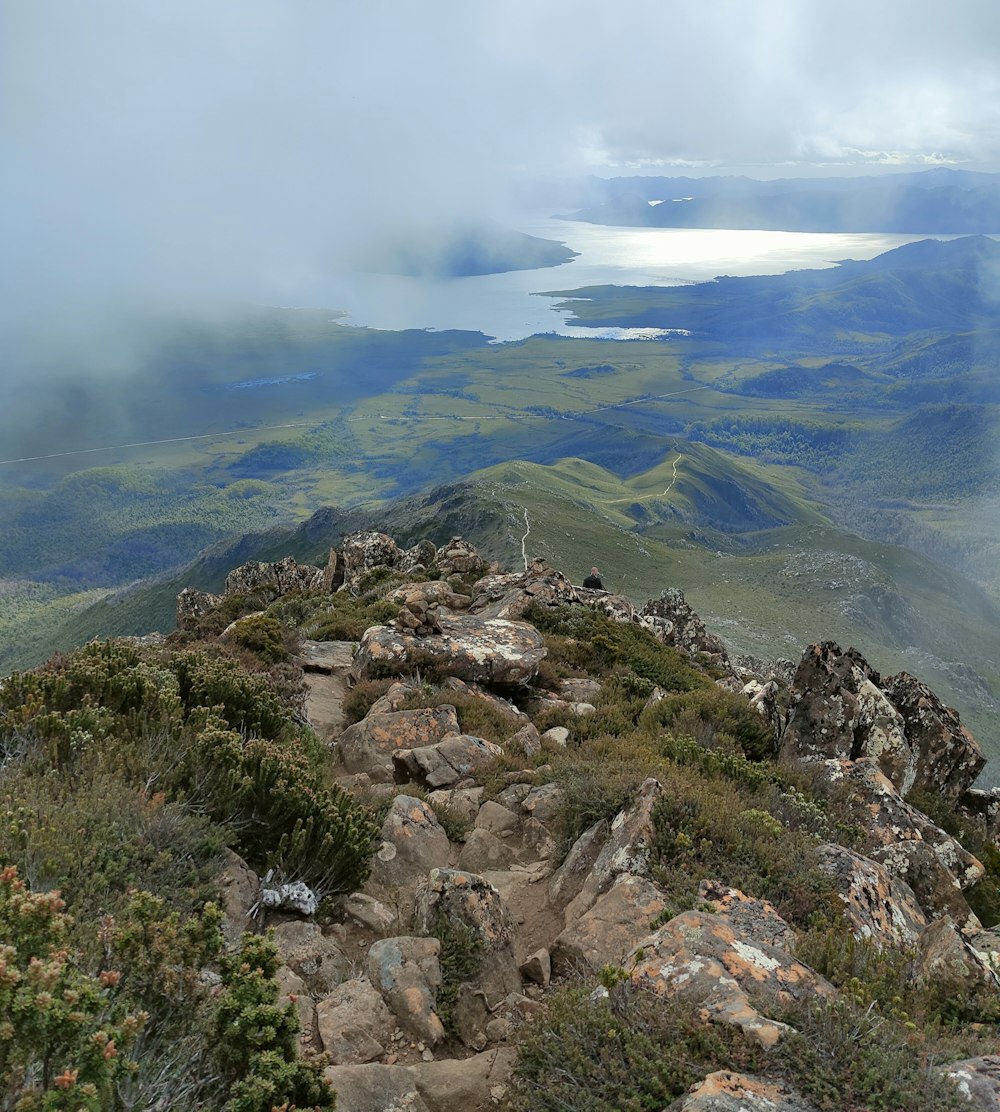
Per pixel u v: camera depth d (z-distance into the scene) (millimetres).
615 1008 5457
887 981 6141
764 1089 4496
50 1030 3443
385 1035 6031
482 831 10094
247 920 6699
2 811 5852
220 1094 4215
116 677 9898
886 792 12281
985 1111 4328
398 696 15344
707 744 14438
